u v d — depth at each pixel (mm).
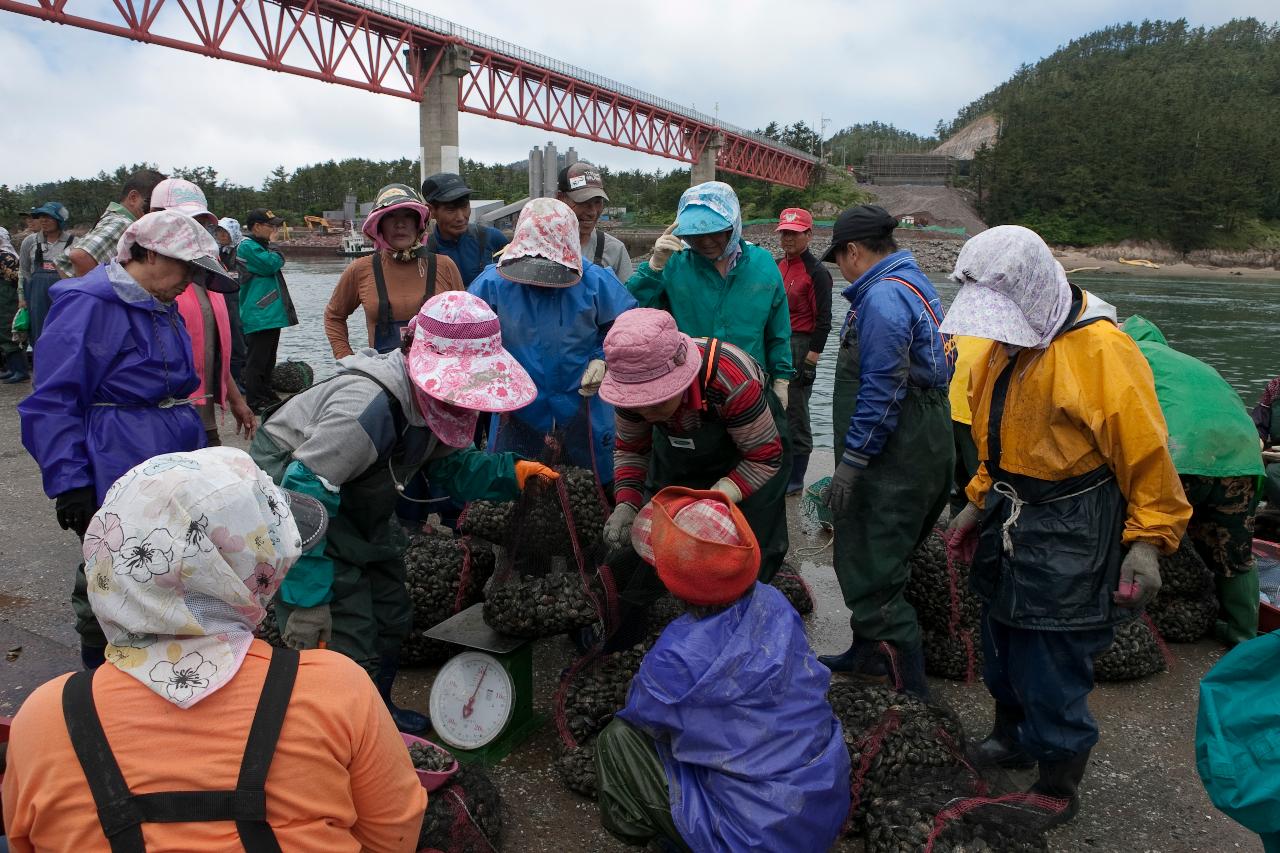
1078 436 2635
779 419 3621
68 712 1457
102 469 3160
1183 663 4082
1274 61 167875
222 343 4770
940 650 3930
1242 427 4039
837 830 2539
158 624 1470
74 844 1427
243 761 1464
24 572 4824
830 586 4895
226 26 33000
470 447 3367
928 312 3369
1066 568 2660
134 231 3166
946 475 3447
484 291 4141
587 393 3770
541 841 2811
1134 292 45844
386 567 3209
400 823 1707
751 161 81250
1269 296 42562
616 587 3309
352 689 1614
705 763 2445
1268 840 2193
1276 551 5023
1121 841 2863
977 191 100062
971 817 2613
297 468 2617
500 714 3178
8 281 10195
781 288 4379
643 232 69875
